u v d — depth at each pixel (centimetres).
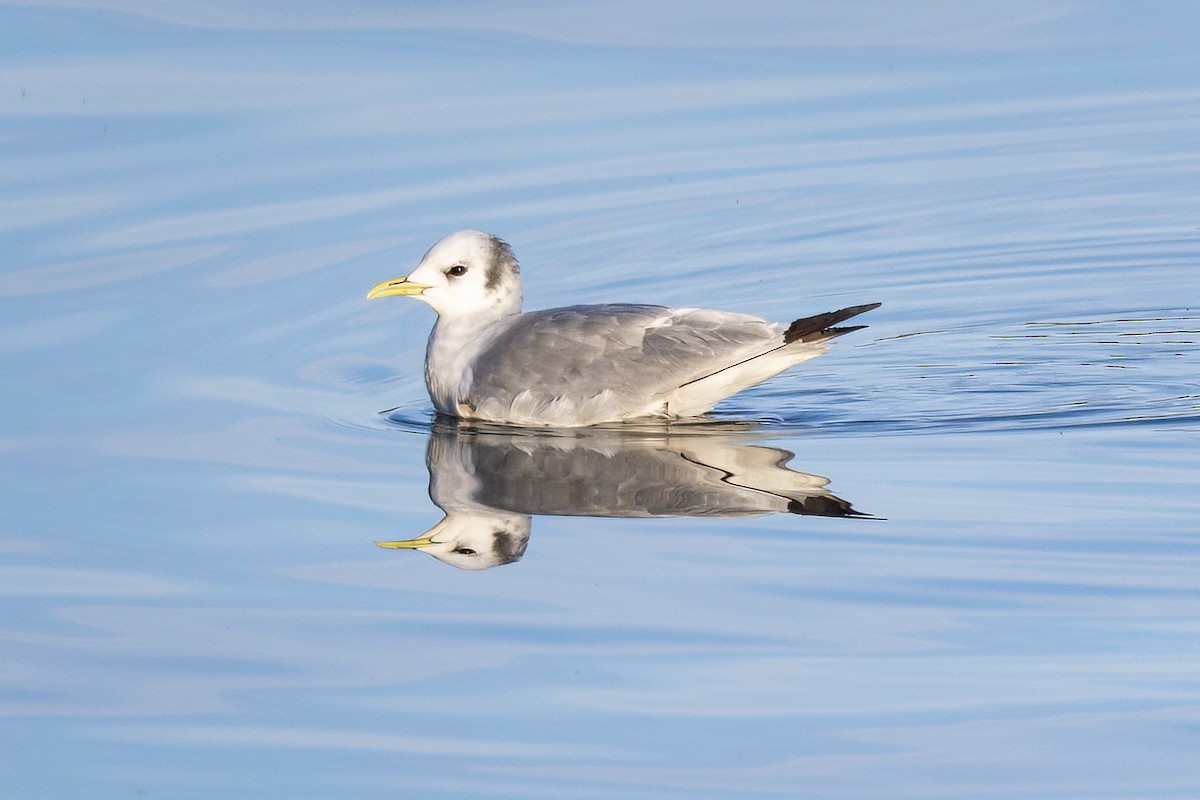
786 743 919
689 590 1111
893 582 1115
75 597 1123
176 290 1833
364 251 1941
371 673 1010
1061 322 1798
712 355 1437
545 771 896
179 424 1480
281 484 1332
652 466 1360
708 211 2119
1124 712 943
